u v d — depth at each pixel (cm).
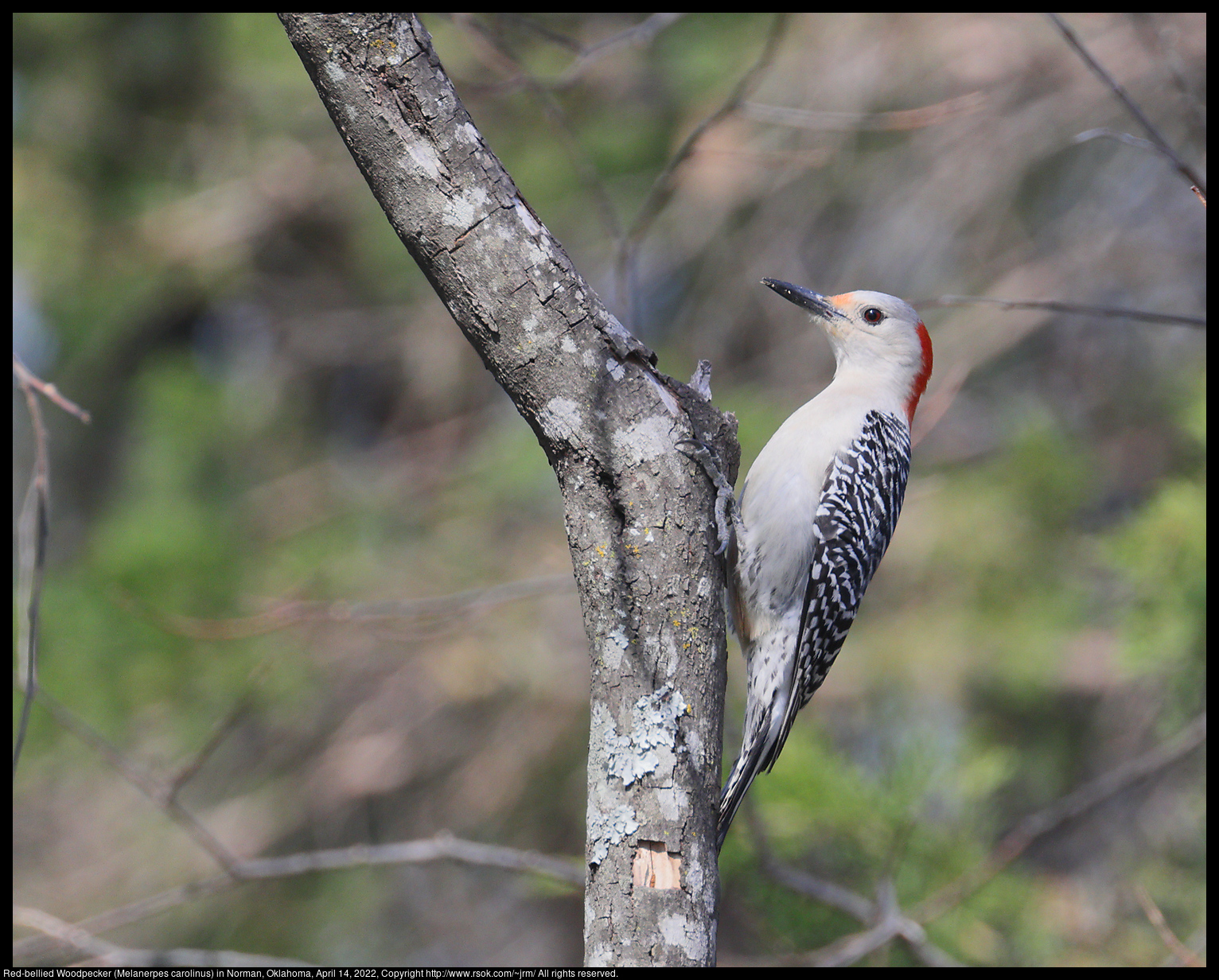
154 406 1588
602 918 462
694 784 475
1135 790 1122
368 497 1434
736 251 1406
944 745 784
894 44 1296
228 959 778
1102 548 977
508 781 1305
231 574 1276
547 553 1282
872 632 1270
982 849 780
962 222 1305
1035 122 1266
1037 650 1205
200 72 1711
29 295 1636
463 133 491
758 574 734
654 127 1489
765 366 1371
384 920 1377
